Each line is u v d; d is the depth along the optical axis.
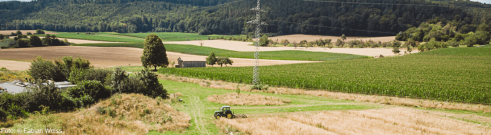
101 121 22.92
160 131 22.22
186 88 46.34
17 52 104.94
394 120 27.38
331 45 163.50
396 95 41.47
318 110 32.75
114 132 20.67
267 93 44.09
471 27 192.12
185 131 22.73
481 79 55.84
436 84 49.53
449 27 183.00
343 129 23.75
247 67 76.25
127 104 26.64
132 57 104.75
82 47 129.38
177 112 28.08
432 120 27.95
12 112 22.53
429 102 37.09
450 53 107.94
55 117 22.64
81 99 27.80
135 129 22.03
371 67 76.38
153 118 24.91
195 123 25.41
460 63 83.12
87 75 41.62
